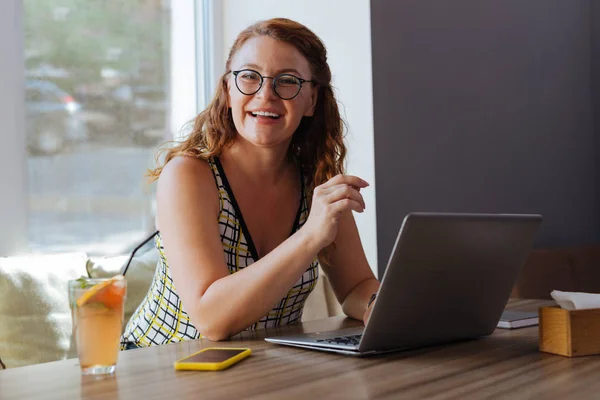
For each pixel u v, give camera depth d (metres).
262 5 2.74
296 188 1.73
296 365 0.99
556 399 0.80
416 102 2.72
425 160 2.75
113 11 2.51
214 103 1.63
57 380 0.91
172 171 1.51
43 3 2.32
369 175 2.52
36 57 2.30
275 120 1.54
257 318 1.27
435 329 1.13
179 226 1.41
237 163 1.61
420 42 2.75
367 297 1.54
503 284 1.19
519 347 1.13
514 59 3.36
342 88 2.57
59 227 2.36
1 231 2.21
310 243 1.25
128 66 2.55
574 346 1.04
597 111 4.01
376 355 1.06
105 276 2.11
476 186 3.06
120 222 2.52
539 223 1.18
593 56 4.02
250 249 1.60
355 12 2.54
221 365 0.96
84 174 2.43
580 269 3.08
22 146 2.26
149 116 2.62
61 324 1.96
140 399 0.81
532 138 3.48
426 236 1.01
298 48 1.58
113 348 0.95
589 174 3.98
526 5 3.47
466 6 3.03
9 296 1.91
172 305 1.56
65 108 2.38
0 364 1.65
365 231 2.53
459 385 0.87
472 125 3.04
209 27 2.80
